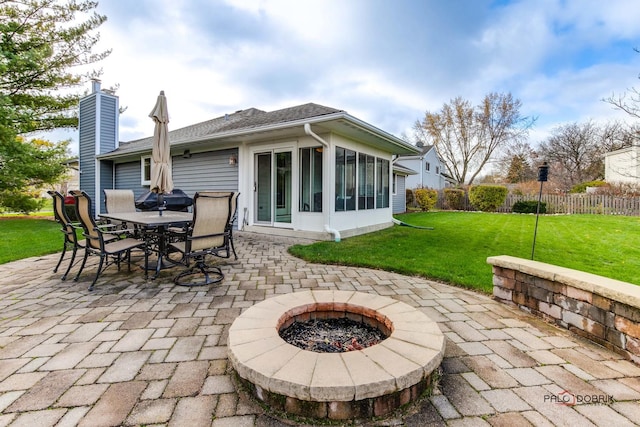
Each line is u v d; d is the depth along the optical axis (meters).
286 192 7.29
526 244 6.16
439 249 5.64
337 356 1.72
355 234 7.63
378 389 1.49
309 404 1.50
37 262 4.69
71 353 2.08
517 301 2.96
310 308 2.49
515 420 1.50
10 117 9.02
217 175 8.41
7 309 2.84
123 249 3.73
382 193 9.27
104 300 3.10
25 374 1.83
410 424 1.48
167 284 3.65
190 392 1.69
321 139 6.29
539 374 1.89
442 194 19.44
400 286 3.64
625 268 4.21
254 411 1.55
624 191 13.67
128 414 1.51
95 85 11.84
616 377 1.87
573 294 2.44
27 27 10.42
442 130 27.30
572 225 9.27
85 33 11.31
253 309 2.37
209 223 3.61
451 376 1.87
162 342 2.25
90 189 12.45
